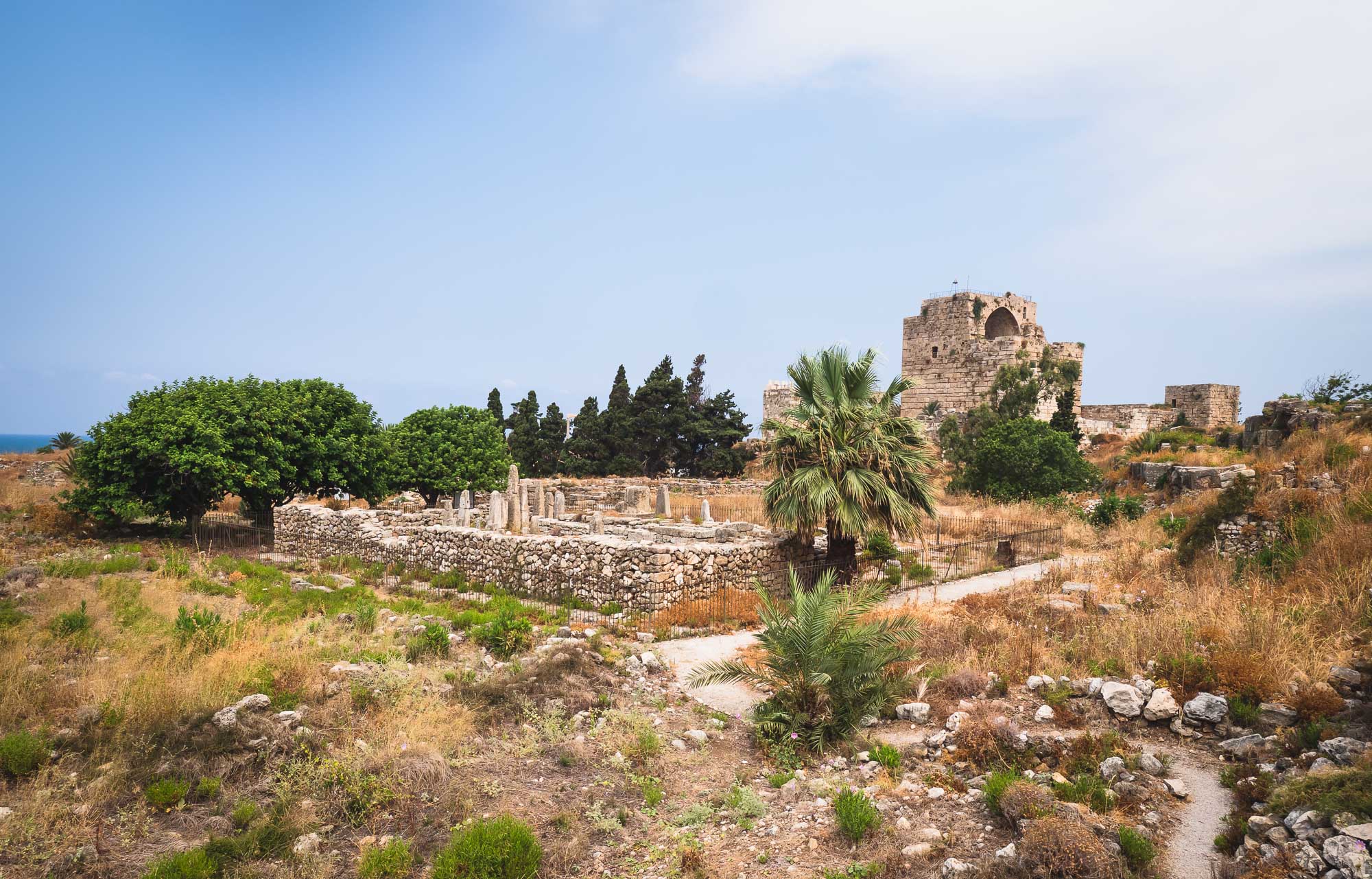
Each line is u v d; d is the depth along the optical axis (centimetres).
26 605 1330
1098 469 3681
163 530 2452
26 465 4072
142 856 627
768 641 980
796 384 1877
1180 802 712
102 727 818
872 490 1695
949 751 849
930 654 1149
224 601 1495
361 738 848
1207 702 846
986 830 685
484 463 3550
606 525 2392
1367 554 1238
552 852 664
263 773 762
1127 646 1053
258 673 977
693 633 1392
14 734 772
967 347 5431
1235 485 1772
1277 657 923
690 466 5928
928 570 1969
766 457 1855
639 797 783
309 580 1853
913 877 622
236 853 632
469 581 1875
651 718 978
